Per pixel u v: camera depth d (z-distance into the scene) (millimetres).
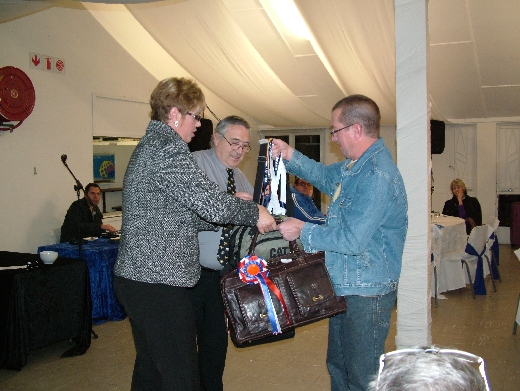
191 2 5527
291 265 1999
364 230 1863
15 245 5160
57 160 5594
